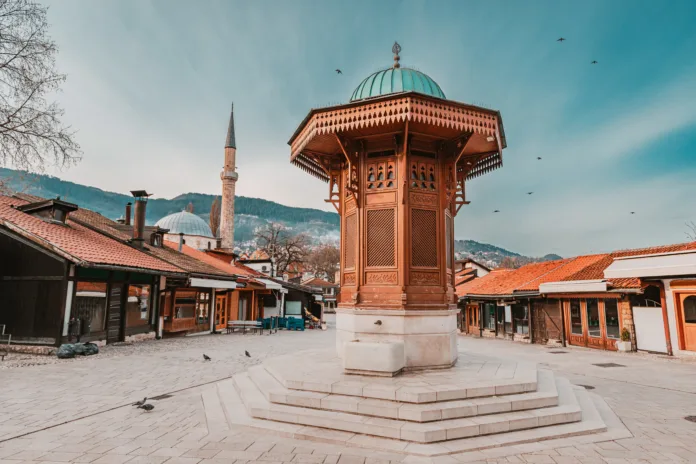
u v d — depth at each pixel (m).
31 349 13.27
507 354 16.33
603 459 4.99
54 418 6.41
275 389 6.79
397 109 7.75
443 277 8.68
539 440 5.54
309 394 6.39
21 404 7.17
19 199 19.56
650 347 15.55
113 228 25.16
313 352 10.06
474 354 10.27
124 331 16.67
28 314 13.77
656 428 6.28
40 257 14.01
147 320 18.58
